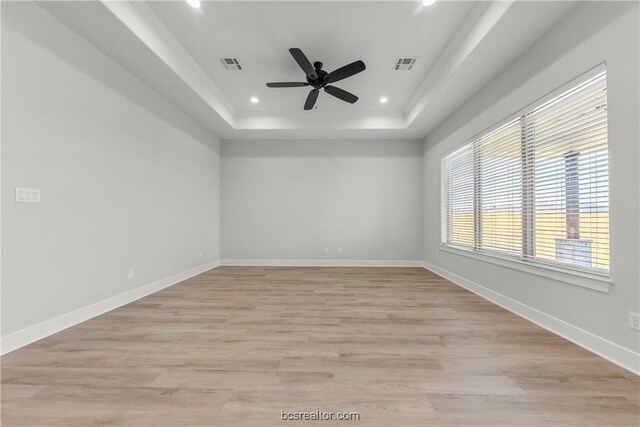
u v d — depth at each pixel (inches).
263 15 108.2
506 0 87.9
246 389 60.8
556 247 96.4
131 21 100.7
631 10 69.9
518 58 113.6
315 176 239.6
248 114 211.0
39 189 88.6
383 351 79.1
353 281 175.0
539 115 104.7
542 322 98.9
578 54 85.4
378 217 238.5
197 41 125.3
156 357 75.1
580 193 87.0
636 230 69.0
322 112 207.0
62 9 89.7
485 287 137.6
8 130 80.4
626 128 71.2
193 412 53.4
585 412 53.9
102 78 113.5
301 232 239.8
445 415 53.0
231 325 99.3
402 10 105.3
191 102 162.4
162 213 155.9
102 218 113.7
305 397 58.1
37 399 57.0
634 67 69.3
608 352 74.8
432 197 213.8
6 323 79.0
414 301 130.3
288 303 126.8
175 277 169.0
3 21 79.3
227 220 239.6
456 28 115.5
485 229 142.6
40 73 89.0
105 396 58.1
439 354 77.4
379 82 162.2
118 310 116.4
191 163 189.2
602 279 76.4
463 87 139.7
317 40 123.2
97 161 111.2
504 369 69.5
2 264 78.5
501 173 128.6
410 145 237.6
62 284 95.7
